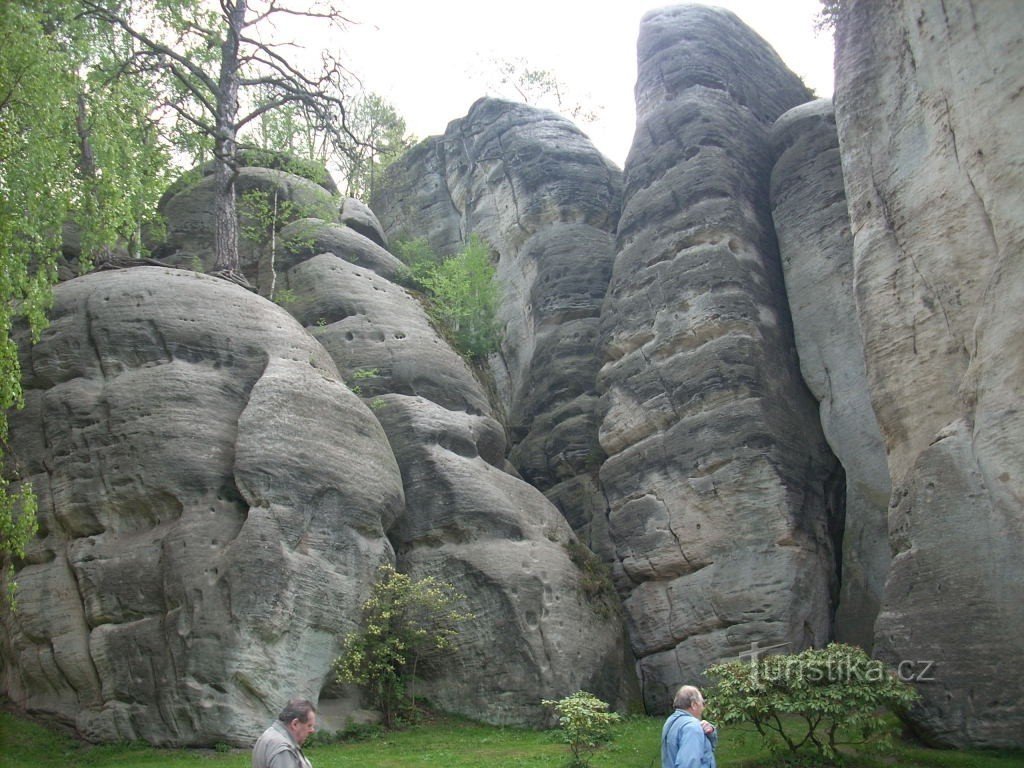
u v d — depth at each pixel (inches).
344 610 721.0
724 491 842.2
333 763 595.5
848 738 613.9
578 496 970.1
